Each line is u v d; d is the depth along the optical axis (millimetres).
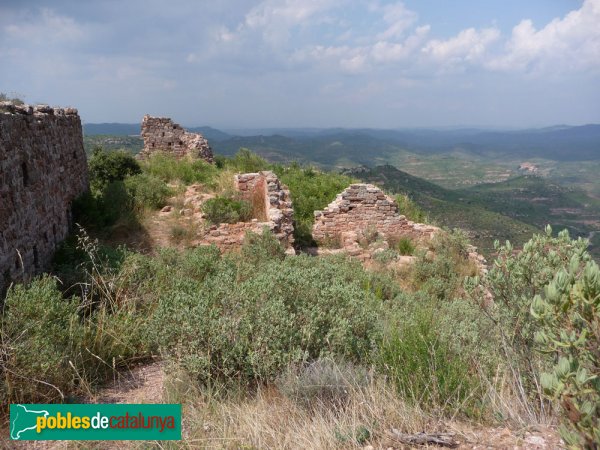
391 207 15234
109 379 5047
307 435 3299
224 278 5879
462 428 3205
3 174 6973
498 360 4121
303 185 19938
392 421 3357
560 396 2047
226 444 3365
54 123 10914
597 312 2135
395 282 10102
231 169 23109
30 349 4465
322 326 4934
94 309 6387
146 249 11625
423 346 4195
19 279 7062
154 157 22625
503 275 3775
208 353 4434
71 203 12266
